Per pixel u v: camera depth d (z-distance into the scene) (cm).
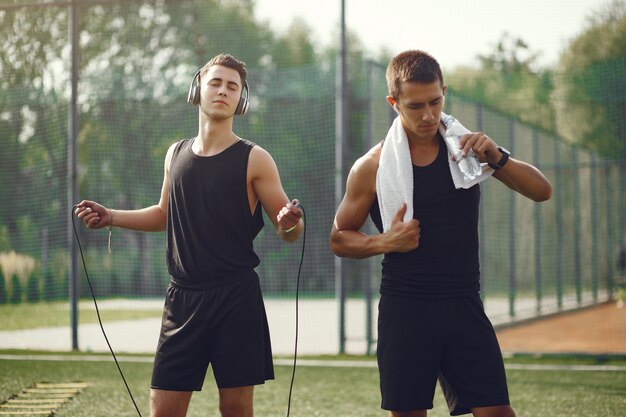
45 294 1203
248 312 326
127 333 1073
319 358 786
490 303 1312
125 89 1258
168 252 337
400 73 290
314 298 1545
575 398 575
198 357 327
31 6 899
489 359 298
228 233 327
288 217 310
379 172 305
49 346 914
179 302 330
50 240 1179
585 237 1617
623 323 1263
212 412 523
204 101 331
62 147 1148
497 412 296
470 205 302
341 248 312
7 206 1141
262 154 332
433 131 293
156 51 1435
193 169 329
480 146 295
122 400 561
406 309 299
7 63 1083
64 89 1127
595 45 1695
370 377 666
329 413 523
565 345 977
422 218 300
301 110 1516
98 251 1445
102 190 1249
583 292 1627
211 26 1831
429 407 301
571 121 1587
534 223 1449
